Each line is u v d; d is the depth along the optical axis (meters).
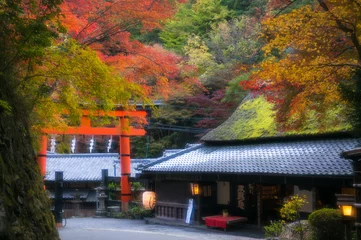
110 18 13.46
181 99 33.38
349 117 11.90
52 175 30.81
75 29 12.85
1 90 8.04
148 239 15.42
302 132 18.73
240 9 37.34
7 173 7.35
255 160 18.31
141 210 26.05
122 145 26.88
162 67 14.55
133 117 23.94
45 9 8.91
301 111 12.67
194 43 33.59
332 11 10.61
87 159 33.28
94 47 13.95
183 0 14.53
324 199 16.77
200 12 37.53
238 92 29.14
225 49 32.91
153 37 36.72
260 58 29.39
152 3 13.74
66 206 29.75
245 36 31.81
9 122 8.03
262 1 32.50
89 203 29.83
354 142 16.66
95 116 12.97
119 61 14.02
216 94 32.28
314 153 16.91
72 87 11.04
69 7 12.94
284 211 13.25
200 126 33.62
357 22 10.61
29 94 9.76
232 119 24.12
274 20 11.23
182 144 37.66
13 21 7.59
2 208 6.75
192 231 19.02
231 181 19.00
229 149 21.77
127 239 15.35
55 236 8.68
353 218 9.85
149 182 27.19
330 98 11.67
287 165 16.45
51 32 8.07
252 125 22.05
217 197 21.73
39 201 8.45
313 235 12.50
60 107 11.25
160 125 36.72
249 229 18.81
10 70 8.65
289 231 13.96
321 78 11.35
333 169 14.66
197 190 21.06
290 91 12.41
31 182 8.32
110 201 28.84
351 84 11.95
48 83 11.46
